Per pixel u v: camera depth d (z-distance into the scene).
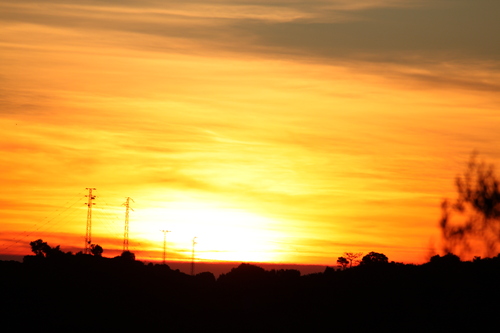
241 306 68.81
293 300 67.69
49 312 59.88
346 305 61.00
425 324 49.72
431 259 63.69
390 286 63.31
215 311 65.94
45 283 69.25
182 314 64.19
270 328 58.12
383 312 55.94
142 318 61.47
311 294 68.81
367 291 63.59
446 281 58.66
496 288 53.16
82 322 58.09
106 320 59.59
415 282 61.50
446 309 52.09
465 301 52.53
